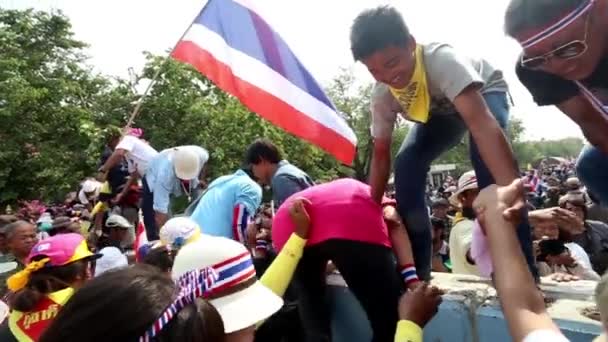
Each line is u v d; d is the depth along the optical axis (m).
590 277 3.27
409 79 2.09
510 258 1.21
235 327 1.68
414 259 2.73
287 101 4.14
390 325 2.54
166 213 4.92
